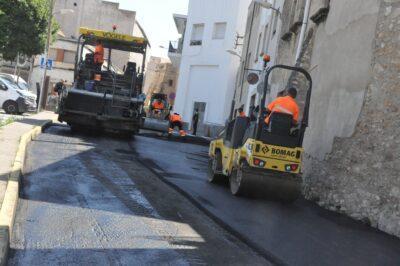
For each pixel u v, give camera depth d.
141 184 10.84
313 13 15.98
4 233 5.64
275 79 22.05
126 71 20.34
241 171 10.71
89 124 19.23
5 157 10.44
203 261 6.18
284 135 10.73
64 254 5.86
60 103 19.47
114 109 19.33
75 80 19.94
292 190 10.68
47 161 11.90
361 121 10.85
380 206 9.60
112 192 9.55
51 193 8.80
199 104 42.56
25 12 38.62
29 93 29.45
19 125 17.27
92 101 19.19
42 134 17.31
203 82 42.50
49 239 6.34
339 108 12.15
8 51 39.19
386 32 10.52
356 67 11.58
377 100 10.43
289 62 19.52
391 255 7.49
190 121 42.91
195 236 7.29
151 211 8.48
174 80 72.12
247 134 11.34
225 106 39.88
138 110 19.58
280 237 7.71
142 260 5.95
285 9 22.05
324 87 13.58
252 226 8.20
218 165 12.63
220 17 41.28
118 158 14.38
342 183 11.02
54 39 42.38
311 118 14.26
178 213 8.62
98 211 8.00
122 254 6.09
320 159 12.60
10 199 7.06
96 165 12.40
